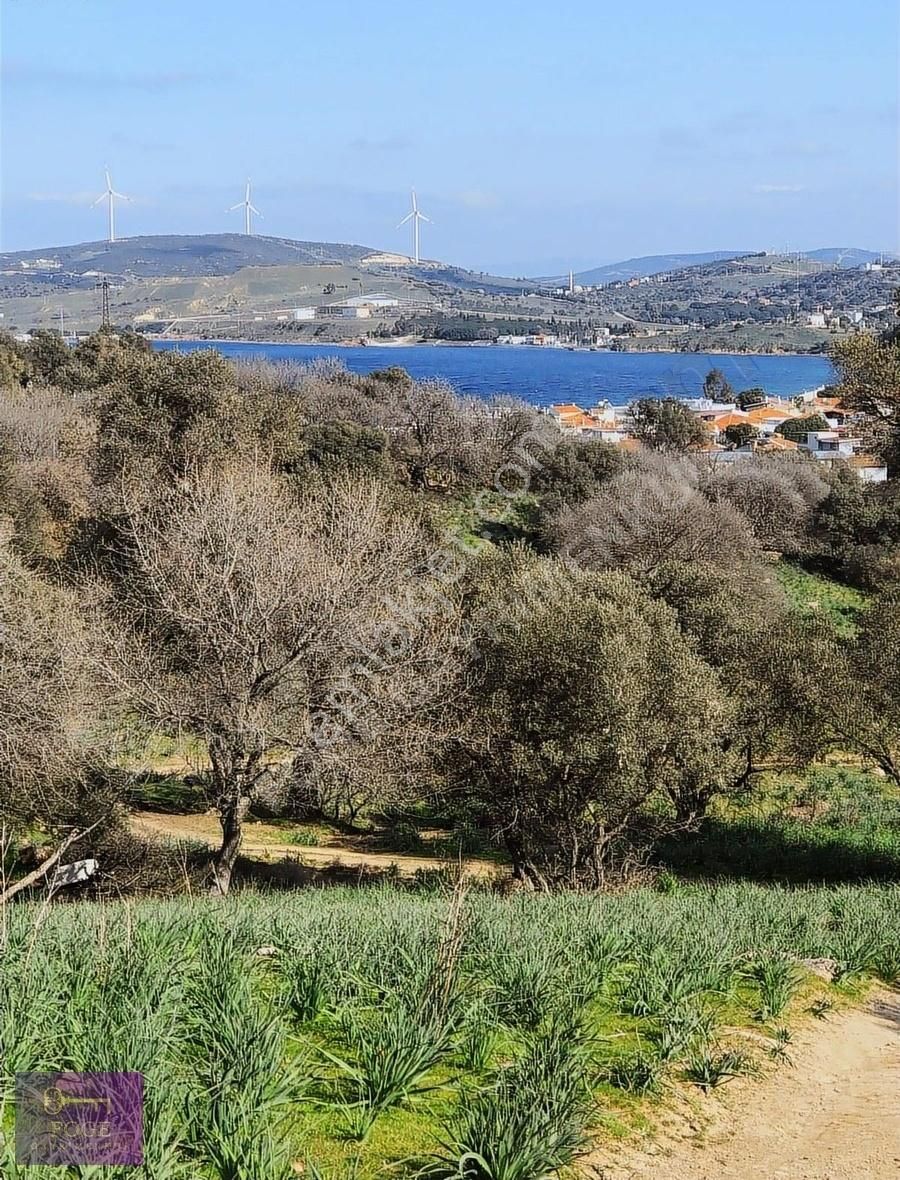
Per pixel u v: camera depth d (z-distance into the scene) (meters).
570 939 10.33
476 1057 7.07
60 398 61.84
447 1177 5.61
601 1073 7.45
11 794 18.16
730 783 28.70
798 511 68.94
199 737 19.42
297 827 29.27
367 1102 6.25
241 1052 6.16
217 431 42.91
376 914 11.84
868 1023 10.19
